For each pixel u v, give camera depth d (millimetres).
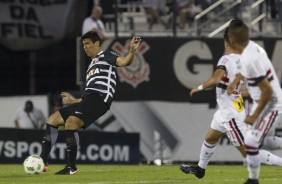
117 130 63750
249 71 31234
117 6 67062
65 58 69438
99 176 43969
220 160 63750
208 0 72875
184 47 64375
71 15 68000
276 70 65312
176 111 64250
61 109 45188
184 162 64062
